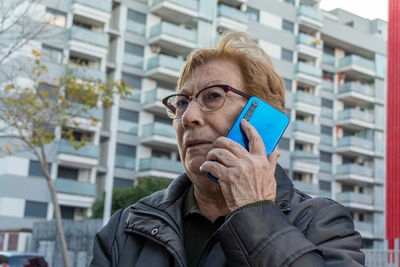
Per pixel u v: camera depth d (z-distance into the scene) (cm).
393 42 1282
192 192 161
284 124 149
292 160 4109
